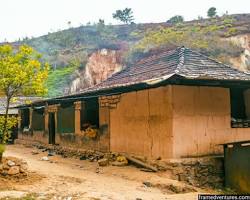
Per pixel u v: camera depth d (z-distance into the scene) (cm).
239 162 1073
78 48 5403
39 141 2194
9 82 1122
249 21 5191
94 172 1241
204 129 1190
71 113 1775
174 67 1248
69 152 1741
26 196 838
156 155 1209
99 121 1536
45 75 1187
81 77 4581
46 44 5759
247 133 1265
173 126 1140
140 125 1289
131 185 1027
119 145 1402
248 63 4034
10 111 2641
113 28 6097
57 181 1027
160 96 1197
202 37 4625
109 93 1430
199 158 1162
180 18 6112
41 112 2184
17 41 5966
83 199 827
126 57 4641
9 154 1820
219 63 1362
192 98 1181
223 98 1239
